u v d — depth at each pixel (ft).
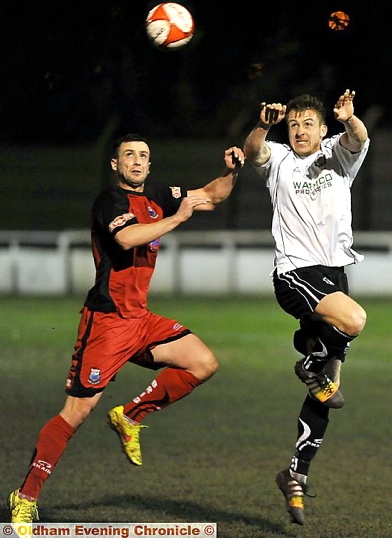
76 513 67.92
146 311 64.54
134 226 60.29
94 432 97.81
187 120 241.35
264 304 215.31
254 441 92.79
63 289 242.78
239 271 240.73
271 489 75.36
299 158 63.62
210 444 91.56
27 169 252.21
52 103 146.92
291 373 135.03
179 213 59.77
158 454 87.30
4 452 86.79
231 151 64.08
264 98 241.35
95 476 79.25
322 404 62.75
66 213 253.44
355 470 81.76
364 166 247.09
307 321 63.16
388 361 144.56
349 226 63.57
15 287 244.63
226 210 254.27
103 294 62.49
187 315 193.06
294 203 63.10
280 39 235.81
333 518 67.00
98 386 62.28
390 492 74.49
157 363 64.54
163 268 239.71
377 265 234.58
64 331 173.37
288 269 62.85
